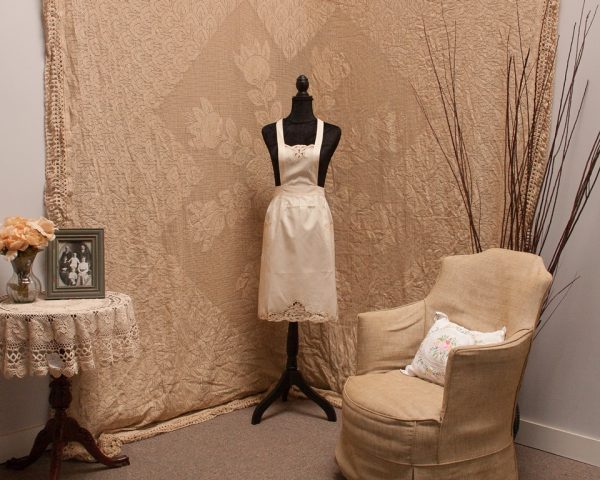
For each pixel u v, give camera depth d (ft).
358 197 10.94
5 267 8.34
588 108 8.57
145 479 8.29
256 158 10.80
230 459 8.86
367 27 10.60
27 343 7.13
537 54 8.77
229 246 10.55
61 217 8.61
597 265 8.65
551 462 8.89
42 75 8.48
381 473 7.25
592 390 8.80
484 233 9.48
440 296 8.84
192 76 9.82
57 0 8.36
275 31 10.85
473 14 9.35
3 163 8.24
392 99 10.37
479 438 7.25
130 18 9.06
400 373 8.45
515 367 7.36
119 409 9.29
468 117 9.50
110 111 8.95
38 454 8.39
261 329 11.19
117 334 7.59
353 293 11.12
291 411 10.61
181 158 9.79
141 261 9.43
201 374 10.31
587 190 8.65
